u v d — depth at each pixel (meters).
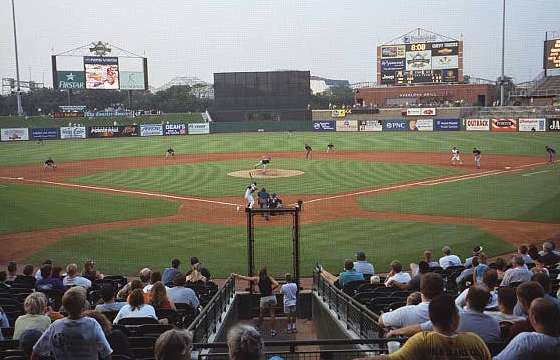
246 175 46.91
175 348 4.73
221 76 104.69
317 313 16.69
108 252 24.44
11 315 11.51
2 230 28.67
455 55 103.88
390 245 24.77
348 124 97.69
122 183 43.84
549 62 89.88
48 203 35.72
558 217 29.48
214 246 25.22
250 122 101.38
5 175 49.22
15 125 96.31
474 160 54.28
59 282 14.38
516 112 91.25
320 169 49.84
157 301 11.10
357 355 10.16
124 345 7.56
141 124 99.06
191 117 107.50
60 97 140.88
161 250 24.67
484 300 6.75
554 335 5.45
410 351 4.86
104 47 107.31
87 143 81.69
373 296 12.78
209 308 11.62
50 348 6.48
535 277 8.75
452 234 26.42
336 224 28.84
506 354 5.48
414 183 41.47
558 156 55.94
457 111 96.38
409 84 107.25
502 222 28.69
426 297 7.53
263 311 16.41
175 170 50.88
